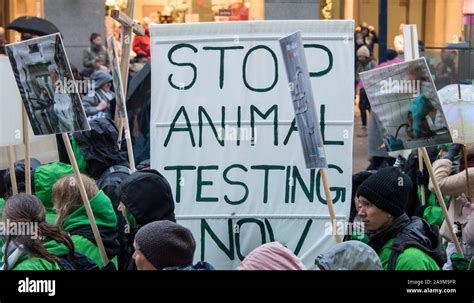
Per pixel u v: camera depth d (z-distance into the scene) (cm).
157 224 488
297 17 2002
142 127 1058
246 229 711
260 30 707
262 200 708
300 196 705
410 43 789
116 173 727
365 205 539
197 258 715
